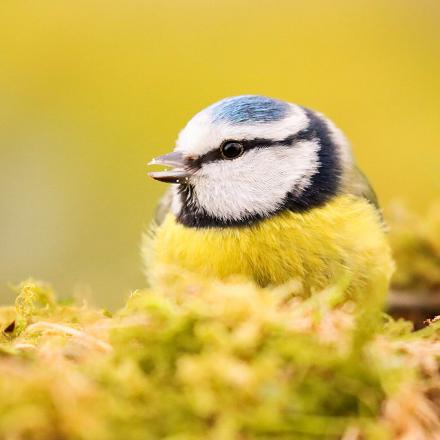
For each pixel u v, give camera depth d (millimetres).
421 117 1357
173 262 1227
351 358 1167
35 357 1174
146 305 1171
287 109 1229
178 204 1229
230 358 1166
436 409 1171
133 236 1344
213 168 1227
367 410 1166
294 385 1166
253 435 1163
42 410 1139
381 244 1224
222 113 1227
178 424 1162
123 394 1164
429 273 1250
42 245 1341
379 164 1350
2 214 1344
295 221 1222
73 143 1365
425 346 1176
